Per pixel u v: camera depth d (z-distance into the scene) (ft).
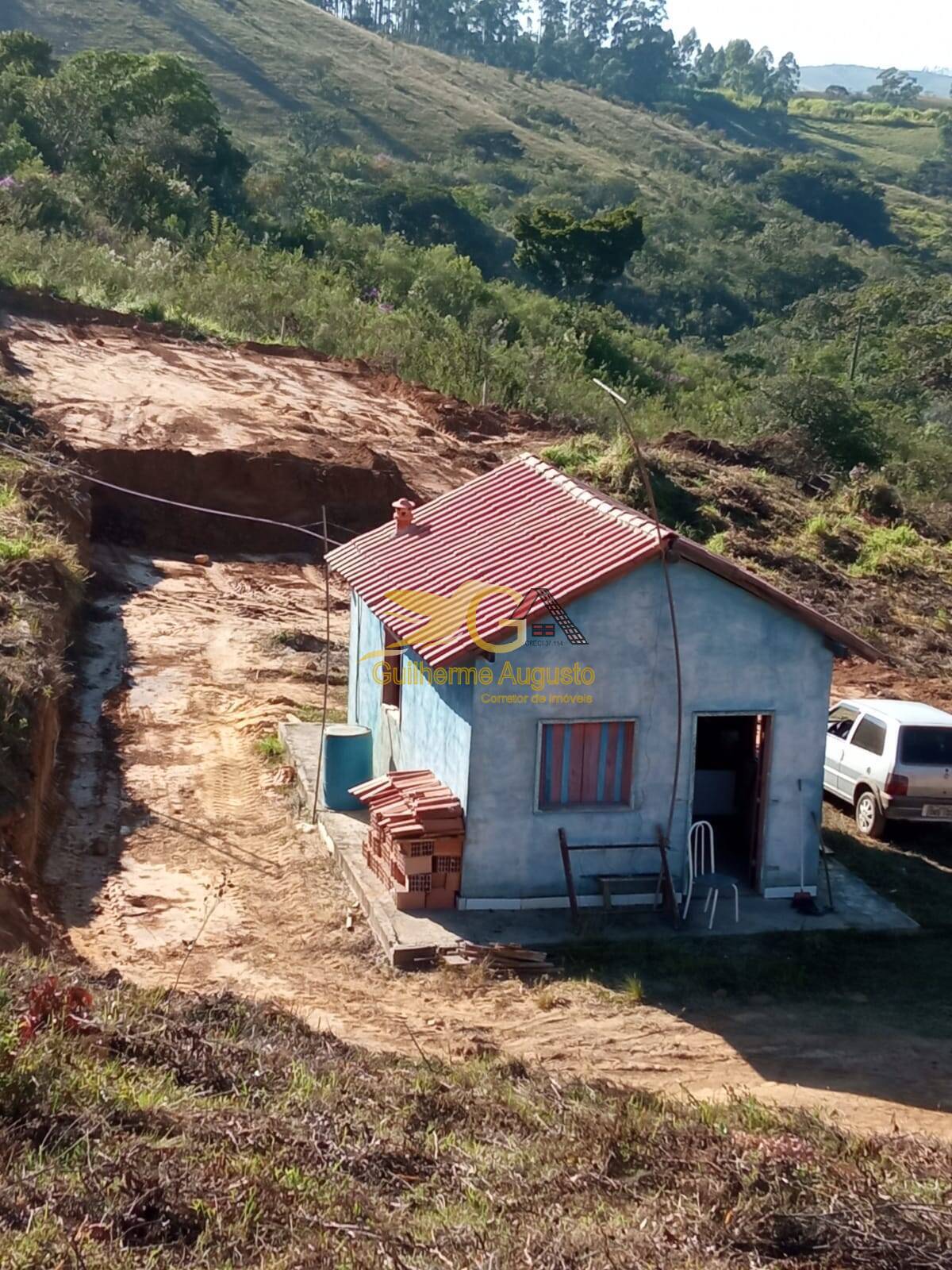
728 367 211.00
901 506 122.83
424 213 276.21
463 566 49.49
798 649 47.19
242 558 86.89
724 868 50.16
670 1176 25.68
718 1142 27.04
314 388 116.57
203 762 57.00
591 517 50.01
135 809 51.72
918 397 209.56
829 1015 40.63
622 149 497.05
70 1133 23.82
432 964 42.45
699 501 107.45
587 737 46.16
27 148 167.12
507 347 157.69
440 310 173.99
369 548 55.21
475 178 375.86
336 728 54.19
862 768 56.80
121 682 64.13
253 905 45.47
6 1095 24.41
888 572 105.19
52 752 52.08
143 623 72.38
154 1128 24.95
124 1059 28.32
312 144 372.38
